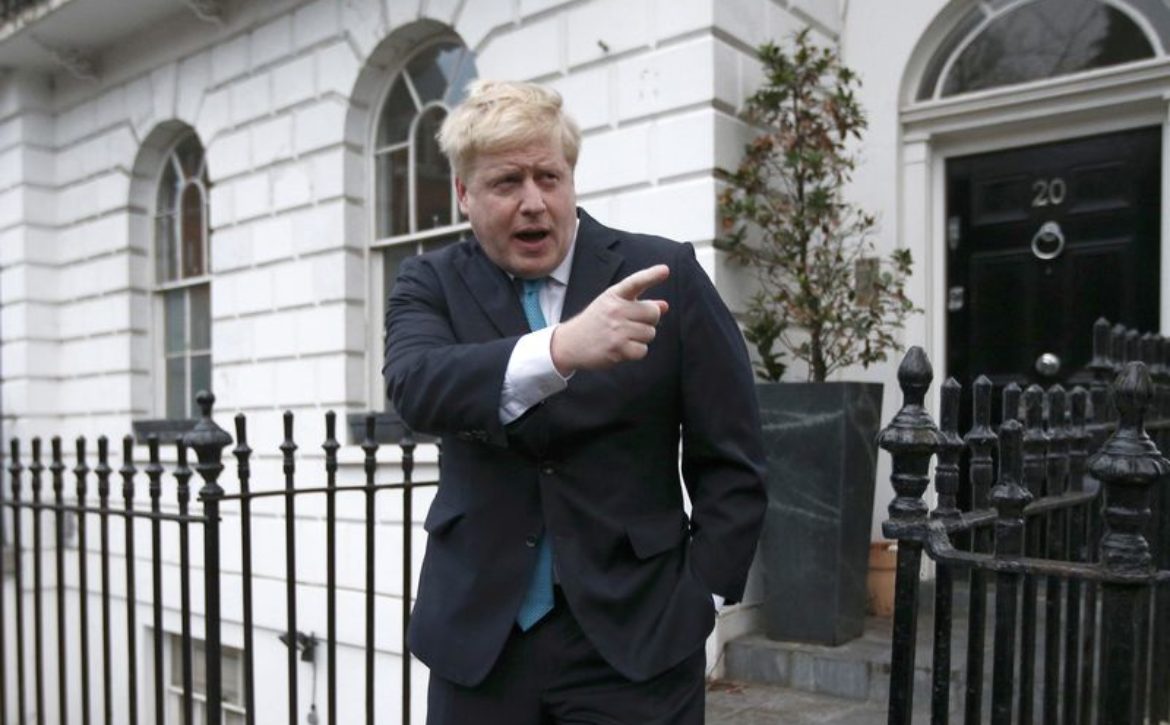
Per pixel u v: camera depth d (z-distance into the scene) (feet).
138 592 23.20
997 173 15.12
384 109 19.67
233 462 21.13
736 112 14.14
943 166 15.56
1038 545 6.75
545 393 4.69
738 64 14.15
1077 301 14.43
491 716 5.42
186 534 9.36
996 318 15.11
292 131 20.20
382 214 19.74
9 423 26.58
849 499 12.65
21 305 26.27
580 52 15.05
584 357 4.50
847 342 13.75
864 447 12.95
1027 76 14.53
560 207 5.32
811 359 14.06
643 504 5.35
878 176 15.46
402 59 19.19
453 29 17.51
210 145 22.03
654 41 14.21
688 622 5.25
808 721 11.10
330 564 10.20
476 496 5.40
